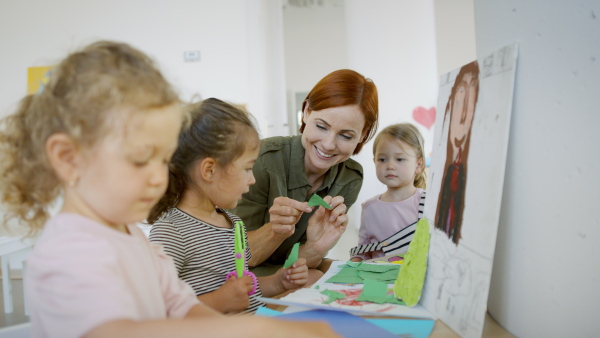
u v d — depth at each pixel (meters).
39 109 0.47
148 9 3.68
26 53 3.55
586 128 0.50
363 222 1.73
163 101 0.46
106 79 0.45
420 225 0.83
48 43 3.57
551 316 0.55
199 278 0.90
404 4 3.88
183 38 3.71
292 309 0.74
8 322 1.92
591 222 0.50
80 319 0.40
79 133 0.44
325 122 1.17
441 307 0.68
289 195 1.32
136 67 0.47
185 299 0.61
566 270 0.53
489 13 0.66
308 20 6.62
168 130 0.47
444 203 0.75
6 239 1.78
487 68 0.66
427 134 3.88
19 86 3.54
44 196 0.50
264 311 0.72
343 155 1.23
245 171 0.94
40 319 0.44
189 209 0.95
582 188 0.50
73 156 0.45
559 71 0.52
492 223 0.58
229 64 3.71
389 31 3.90
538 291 0.57
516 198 0.60
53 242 0.45
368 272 0.95
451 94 0.79
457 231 0.68
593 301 0.50
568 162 0.52
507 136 0.58
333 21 6.63
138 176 0.45
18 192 0.51
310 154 1.25
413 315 0.70
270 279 1.01
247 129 0.93
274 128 5.20
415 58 3.88
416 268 0.78
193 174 0.93
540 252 0.56
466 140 0.70
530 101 0.57
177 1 3.70
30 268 0.45
